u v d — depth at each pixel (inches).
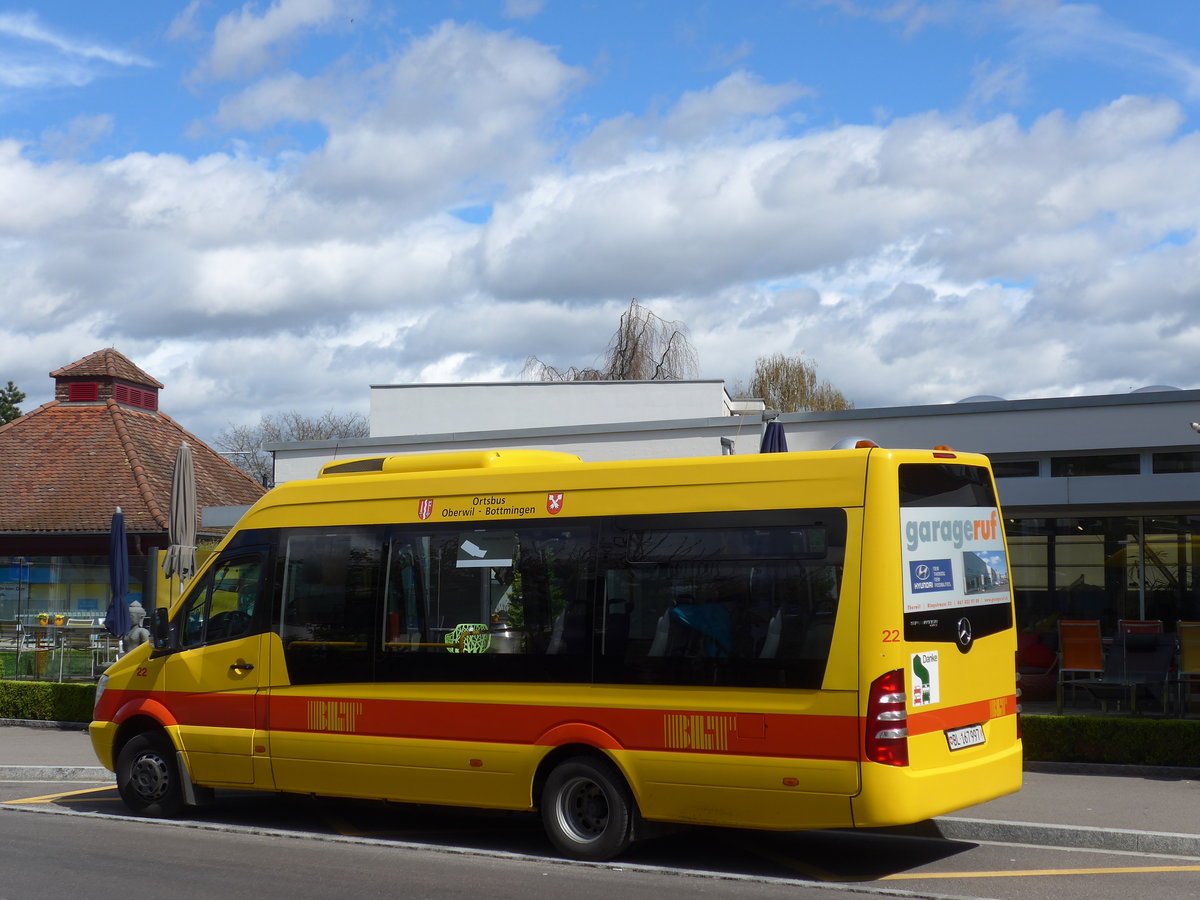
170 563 727.1
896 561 330.0
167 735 439.5
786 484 345.7
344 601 410.9
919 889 325.1
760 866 357.1
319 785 407.8
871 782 318.0
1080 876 339.6
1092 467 713.0
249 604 431.2
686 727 346.0
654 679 353.4
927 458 350.0
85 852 374.0
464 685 384.2
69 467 1171.3
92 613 1080.8
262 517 436.1
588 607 368.2
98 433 1232.8
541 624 374.9
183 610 444.8
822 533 336.8
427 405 1173.1
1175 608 677.3
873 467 334.6
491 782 376.2
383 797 396.2
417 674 393.1
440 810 461.1
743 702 338.6
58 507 1103.6
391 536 407.2
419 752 387.9
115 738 450.0
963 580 355.3
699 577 352.8
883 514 331.0
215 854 371.2
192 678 435.5
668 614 354.9
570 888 324.5
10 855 368.8
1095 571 698.8
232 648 429.1
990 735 356.2
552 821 366.6
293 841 395.2
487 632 383.6
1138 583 687.7
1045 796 443.5
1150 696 630.5
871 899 314.8
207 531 1214.9
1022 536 717.3
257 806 470.6
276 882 331.0
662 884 330.3
